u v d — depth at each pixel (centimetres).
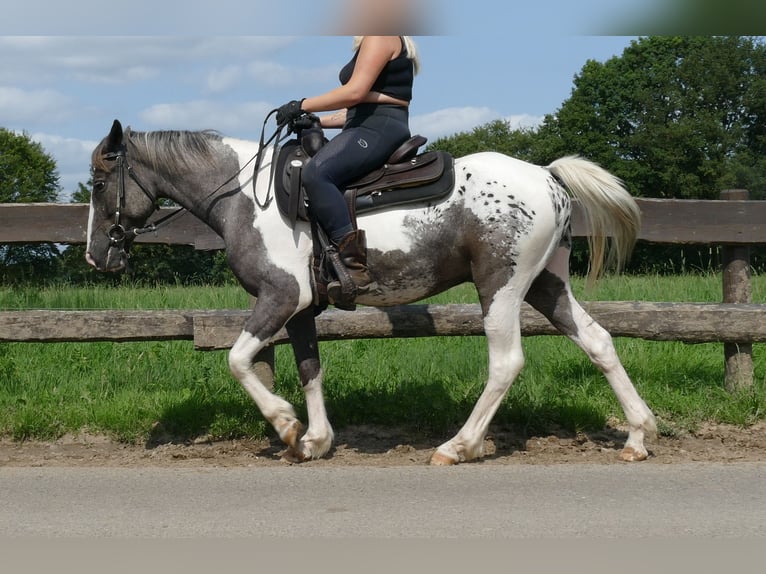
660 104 5456
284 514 391
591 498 411
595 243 505
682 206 629
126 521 383
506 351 483
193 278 1224
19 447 549
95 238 522
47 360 734
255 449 541
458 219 477
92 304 892
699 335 602
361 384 643
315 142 486
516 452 524
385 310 591
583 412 574
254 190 495
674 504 400
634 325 604
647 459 499
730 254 645
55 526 378
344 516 387
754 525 369
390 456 521
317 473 466
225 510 398
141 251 1653
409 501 409
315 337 522
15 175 5684
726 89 5284
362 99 472
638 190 5481
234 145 512
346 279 468
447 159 485
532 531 364
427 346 766
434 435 567
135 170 516
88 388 654
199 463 507
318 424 515
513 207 473
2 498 421
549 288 506
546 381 649
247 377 489
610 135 5566
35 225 616
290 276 483
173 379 670
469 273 491
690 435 557
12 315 592
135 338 593
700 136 5278
